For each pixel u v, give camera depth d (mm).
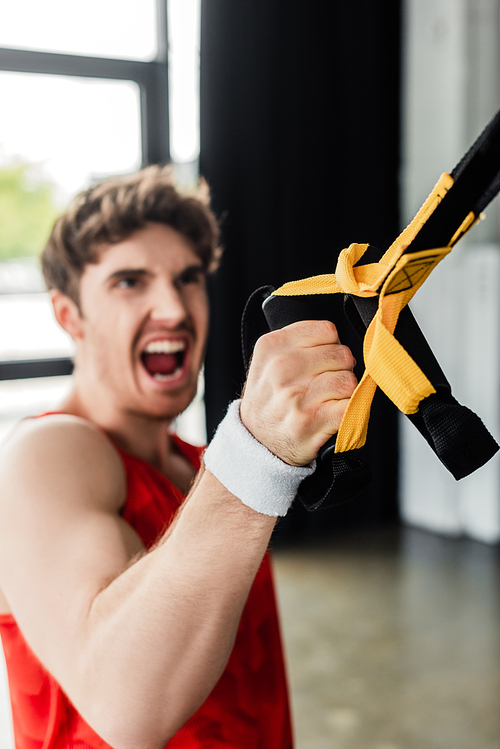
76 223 773
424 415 389
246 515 440
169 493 739
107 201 765
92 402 802
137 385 796
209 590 445
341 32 3484
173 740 644
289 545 3480
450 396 404
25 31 2916
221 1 3137
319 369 420
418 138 3684
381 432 3783
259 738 719
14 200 2969
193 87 3229
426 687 2162
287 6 3309
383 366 392
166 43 3148
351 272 429
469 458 382
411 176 3732
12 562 552
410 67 3678
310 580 3031
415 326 411
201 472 476
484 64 3547
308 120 3412
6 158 2945
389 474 3838
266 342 430
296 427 412
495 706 2055
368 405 406
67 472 597
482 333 3377
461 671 2250
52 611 513
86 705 479
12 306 2994
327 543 3496
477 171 358
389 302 398
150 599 451
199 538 444
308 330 430
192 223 810
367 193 3627
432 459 3641
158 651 450
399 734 1930
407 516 3822
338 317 3371
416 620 2613
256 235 3307
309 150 3428
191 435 3488
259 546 448
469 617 2627
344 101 3523
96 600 492
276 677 771
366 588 2928
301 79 3377
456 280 3461
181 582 446
